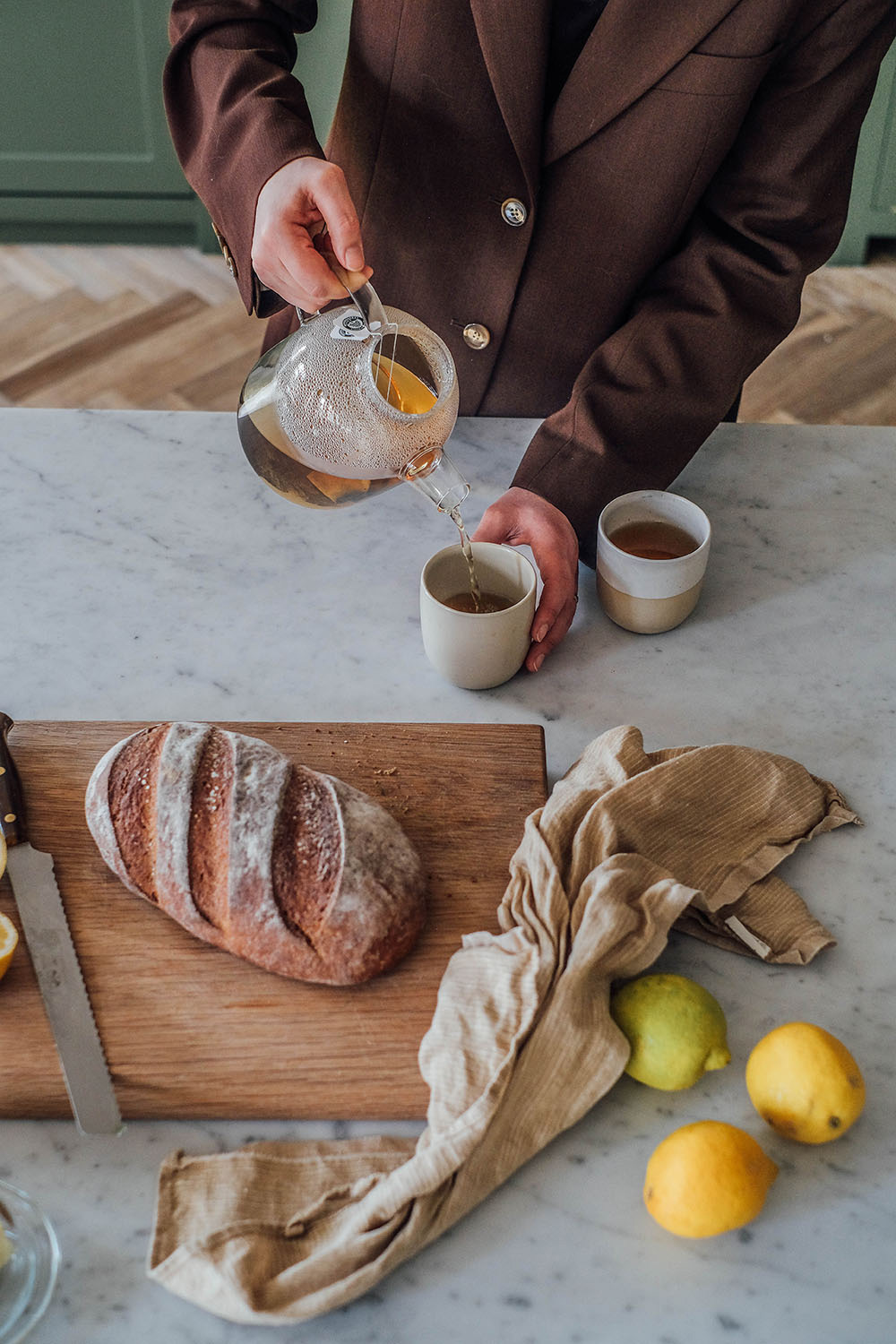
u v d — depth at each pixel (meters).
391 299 1.31
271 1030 0.80
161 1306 0.68
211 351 2.80
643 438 1.14
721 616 1.12
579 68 1.08
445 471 0.94
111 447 1.28
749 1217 0.69
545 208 1.18
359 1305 0.69
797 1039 0.74
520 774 0.96
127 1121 0.78
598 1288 0.69
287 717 1.03
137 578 1.14
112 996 0.82
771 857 0.90
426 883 0.87
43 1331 0.67
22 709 1.03
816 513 1.22
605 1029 0.76
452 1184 0.70
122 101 2.80
